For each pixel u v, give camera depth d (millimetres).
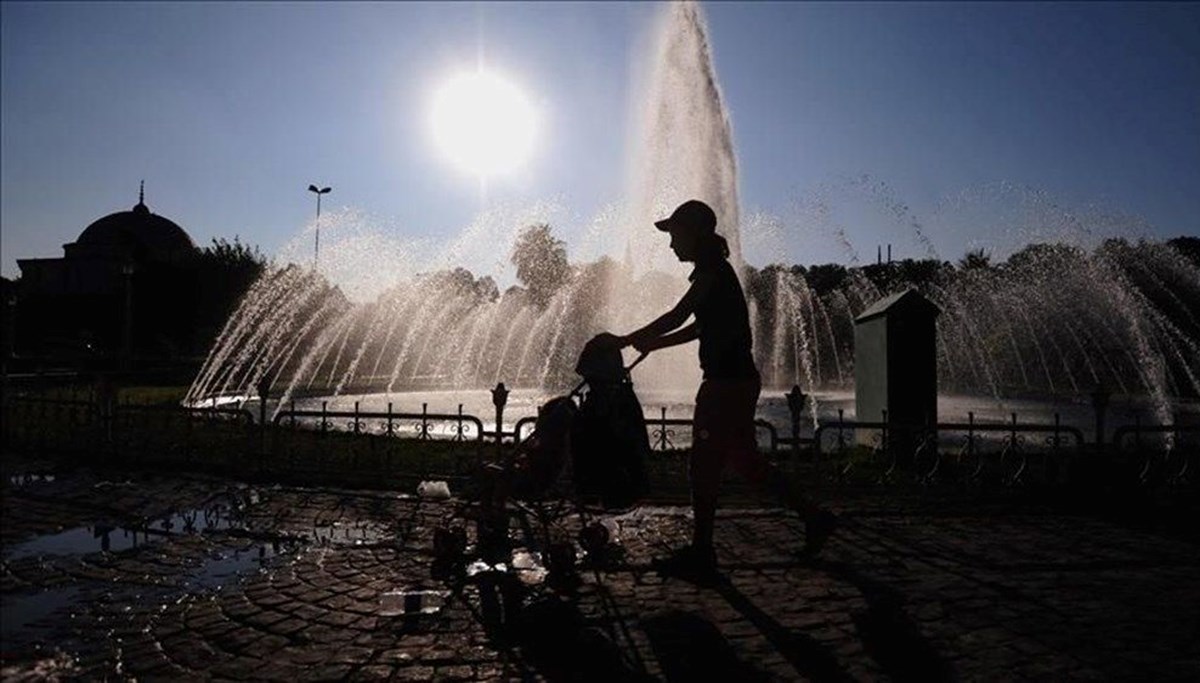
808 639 4379
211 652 4234
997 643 4301
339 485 8750
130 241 73188
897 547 6375
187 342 59844
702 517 5582
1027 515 7527
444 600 5086
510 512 6781
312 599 5109
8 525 7070
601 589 5316
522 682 3846
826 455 9906
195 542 6531
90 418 11430
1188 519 7355
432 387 39656
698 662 4066
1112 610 4840
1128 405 24984
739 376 5523
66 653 4219
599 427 5656
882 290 37938
